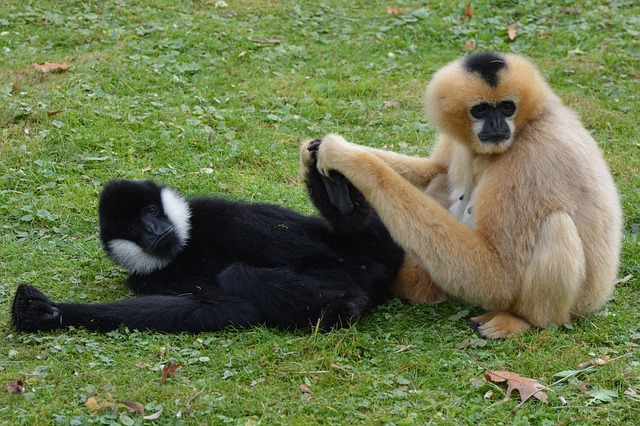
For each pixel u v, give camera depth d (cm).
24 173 1383
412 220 976
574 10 2091
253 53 1886
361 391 870
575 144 1011
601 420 820
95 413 812
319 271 1094
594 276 1012
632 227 1297
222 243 1116
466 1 2145
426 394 866
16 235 1246
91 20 1977
